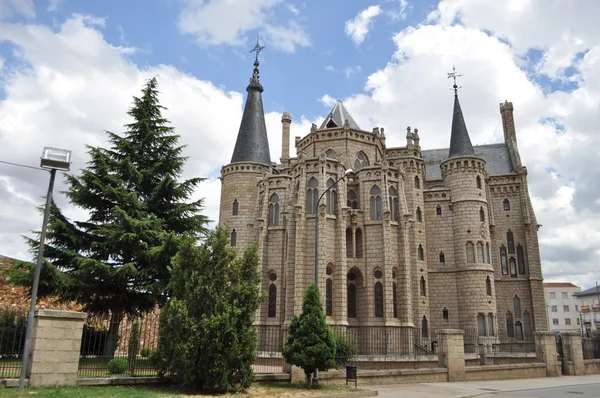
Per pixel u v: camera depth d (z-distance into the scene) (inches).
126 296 1251.8
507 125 2556.6
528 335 2129.7
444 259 2055.9
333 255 1642.5
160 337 777.6
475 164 2100.1
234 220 2050.9
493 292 1975.9
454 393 888.9
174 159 1419.8
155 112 1475.1
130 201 1243.2
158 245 1252.5
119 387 725.9
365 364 1267.2
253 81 2326.5
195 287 782.5
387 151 2289.6
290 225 1705.2
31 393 618.8
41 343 683.4
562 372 1379.2
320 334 887.1
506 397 854.5
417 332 1731.1
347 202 1828.2
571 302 5369.1
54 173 720.3
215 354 749.3
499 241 2281.0
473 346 1771.7
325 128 2057.1
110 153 1379.2
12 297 1430.9
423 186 2182.6
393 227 1750.7
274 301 1723.7
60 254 1189.1
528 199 2284.7
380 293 1670.8
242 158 2143.2
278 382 900.0
